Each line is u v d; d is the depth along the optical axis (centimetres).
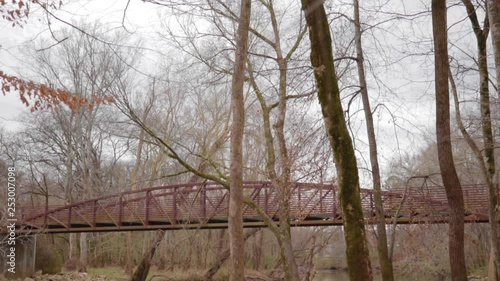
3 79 1123
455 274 1059
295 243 2494
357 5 1448
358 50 1440
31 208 3142
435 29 1112
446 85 1096
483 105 1462
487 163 1431
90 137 4262
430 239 1830
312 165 1425
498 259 1345
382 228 1396
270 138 1600
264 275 3003
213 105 3344
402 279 2805
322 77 966
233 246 1069
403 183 2269
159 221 2812
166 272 3266
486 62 1470
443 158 1080
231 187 1098
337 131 943
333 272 4131
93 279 3338
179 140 2605
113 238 3969
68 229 3020
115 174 4362
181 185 2681
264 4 1645
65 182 4819
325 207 2150
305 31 1617
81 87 3775
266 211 2191
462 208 1073
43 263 3362
